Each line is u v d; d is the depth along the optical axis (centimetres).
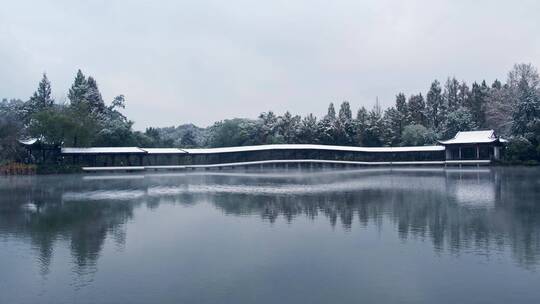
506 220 2812
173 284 1709
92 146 9762
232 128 12712
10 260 2048
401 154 10225
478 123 12006
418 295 1561
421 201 3756
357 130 12100
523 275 1734
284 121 12469
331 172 8238
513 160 8719
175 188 5266
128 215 3262
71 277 1803
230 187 5338
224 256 2083
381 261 1956
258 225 2808
